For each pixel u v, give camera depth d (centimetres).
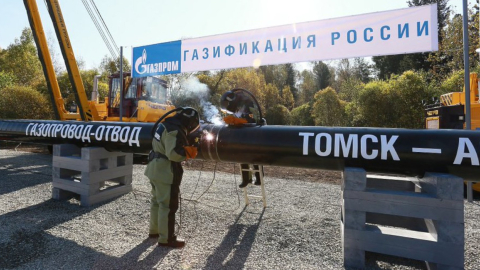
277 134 321
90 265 251
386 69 3041
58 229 335
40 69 3275
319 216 399
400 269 256
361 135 287
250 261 264
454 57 1800
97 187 443
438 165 260
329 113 2083
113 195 471
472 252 291
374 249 249
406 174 287
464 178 261
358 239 253
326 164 301
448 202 230
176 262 260
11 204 434
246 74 2720
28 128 541
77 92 983
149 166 298
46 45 1014
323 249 293
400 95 1429
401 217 316
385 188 341
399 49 432
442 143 260
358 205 254
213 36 560
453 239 228
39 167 778
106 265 252
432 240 233
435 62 2084
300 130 316
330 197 505
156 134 299
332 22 470
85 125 472
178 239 300
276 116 2597
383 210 247
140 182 603
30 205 432
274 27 510
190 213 405
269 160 326
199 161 973
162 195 292
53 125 512
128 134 422
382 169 284
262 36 520
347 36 462
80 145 482
